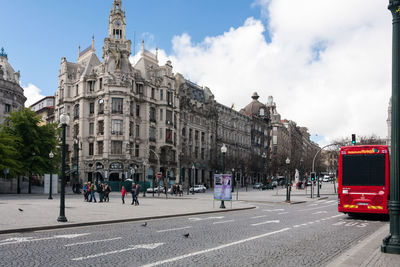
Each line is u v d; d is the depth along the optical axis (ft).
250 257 32.99
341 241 43.55
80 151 230.07
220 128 320.70
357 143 312.71
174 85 259.19
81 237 42.73
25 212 68.03
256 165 331.16
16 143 163.43
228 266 29.35
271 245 39.50
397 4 34.14
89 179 224.94
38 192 191.72
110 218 61.52
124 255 32.50
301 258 33.12
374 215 79.87
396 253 32.81
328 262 31.63
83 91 232.53
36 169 167.53
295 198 164.04
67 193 178.09
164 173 246.88
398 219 33.47
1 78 209.15
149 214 71.26
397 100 33.71
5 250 34.01
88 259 30.63
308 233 50.08
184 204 107.76
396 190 33.58
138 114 235.81
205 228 53.11
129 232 47.70
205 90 309.83
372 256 31.78
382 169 69.77
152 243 39.01
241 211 90.12
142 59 255.09
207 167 295.69
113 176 219.61
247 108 423.23
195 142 284.41
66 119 57.47
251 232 49.47
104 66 226.58
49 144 175.73
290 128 501.56
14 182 204.95
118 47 226.99
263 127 413.59
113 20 231.09
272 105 465.47
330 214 83.87
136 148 218.79
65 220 55.01
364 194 70.38
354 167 71.97
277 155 408.05
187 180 266.98
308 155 379.55
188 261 30.66
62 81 250.16
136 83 233.76
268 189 281.54
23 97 226.58
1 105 206.39
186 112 274.57
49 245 36.99
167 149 248.32
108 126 219.00
